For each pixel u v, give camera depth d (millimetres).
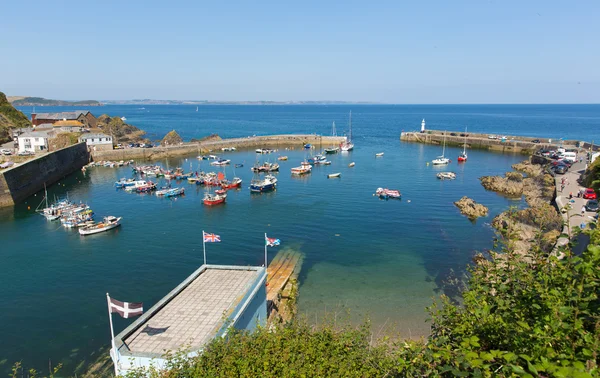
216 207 71812
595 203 51406
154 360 17891
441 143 159625
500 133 196250
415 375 10172
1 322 34938
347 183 91000
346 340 15484
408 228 58812
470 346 9344
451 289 39906
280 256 48625
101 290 40750
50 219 64500
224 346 15992
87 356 30469
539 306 9414
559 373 6441
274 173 104438
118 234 57531
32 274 44594
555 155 97500
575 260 9109
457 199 75250
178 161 124812
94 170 109125
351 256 48688
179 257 48844
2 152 108812
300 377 13500
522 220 51594
